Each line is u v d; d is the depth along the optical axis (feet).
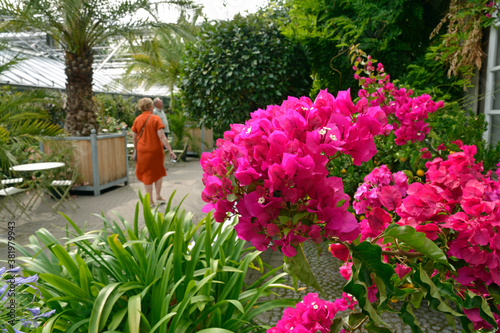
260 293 6.33
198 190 24.89
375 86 9.30
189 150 45.65
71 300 5.68
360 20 15.61
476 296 3.23
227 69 16.89
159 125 19.88
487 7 12.21
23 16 25.00
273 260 12.06
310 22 17.03
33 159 23.27
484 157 11.35
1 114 21.63
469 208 3.27
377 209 3.78
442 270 3.47
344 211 3.07
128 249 7.43
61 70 57.26
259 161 3.11
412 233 3.10
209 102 18.53
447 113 12.98
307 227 2.98
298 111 3.33
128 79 60.64
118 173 27.27
